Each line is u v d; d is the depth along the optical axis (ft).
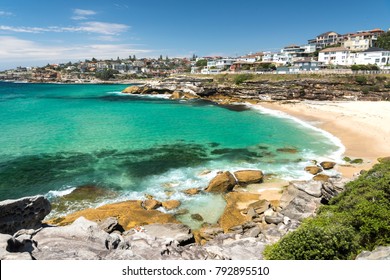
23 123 171.22
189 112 217.15
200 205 74.90
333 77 284.61
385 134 133.49
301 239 35.83
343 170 95.66
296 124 169.48
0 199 76.74
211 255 43.75
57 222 63.05
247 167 99.86
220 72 412.36
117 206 70.85
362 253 32.32
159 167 100.17
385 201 44.68
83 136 140.15
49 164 101.81
